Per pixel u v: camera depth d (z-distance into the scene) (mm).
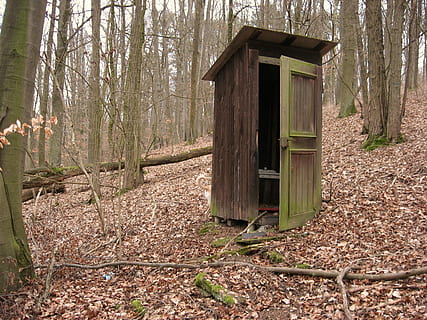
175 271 4664
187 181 10820
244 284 3906
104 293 4164
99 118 9656
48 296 3988
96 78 8766
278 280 3969
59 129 11773
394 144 8727
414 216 4977
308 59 6062
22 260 4039
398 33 8453
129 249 6070
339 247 4551
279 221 5324
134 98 10758
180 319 3367
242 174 5738
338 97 21766
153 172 13648
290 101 5395
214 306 3580
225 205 6305
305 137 5633
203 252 5324
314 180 5836
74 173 10180
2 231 3795
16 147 3949
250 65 5590
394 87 8695
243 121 5730
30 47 3977
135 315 3557
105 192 10906
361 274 3645
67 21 10352
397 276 3471
